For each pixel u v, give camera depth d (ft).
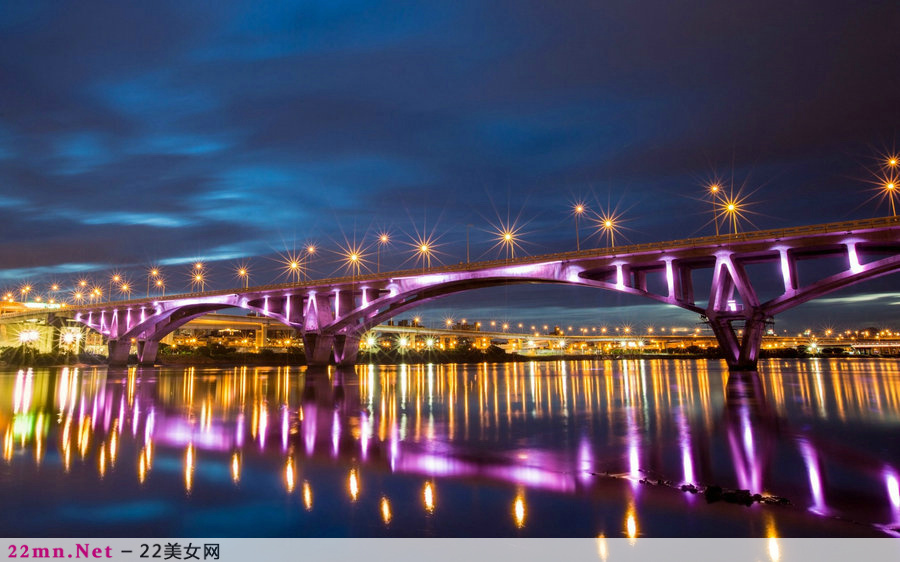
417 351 641.81
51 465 55.26
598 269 237.04
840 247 187.93
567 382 202.08
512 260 256.32
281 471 52.60
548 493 44.50
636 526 36.73
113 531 37.09
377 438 71.61
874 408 101.40
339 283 316.81
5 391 155.53
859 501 41.78
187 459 58.03
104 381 210.59
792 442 66.39
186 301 388.16
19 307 618.85
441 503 42.11
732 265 199.62
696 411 98.94
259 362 482.69
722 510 39.86
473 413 99.76
